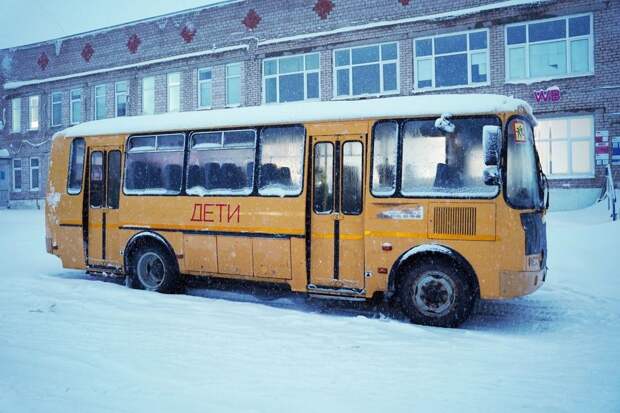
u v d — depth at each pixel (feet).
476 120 23.18
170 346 18.54
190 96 87.56
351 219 24.94
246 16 81.87
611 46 58.85
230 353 17.90
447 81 67.62
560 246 39.01
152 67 91.40
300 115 26.50
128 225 31.17
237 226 27.63
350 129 25.23
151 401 13.19
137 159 31.37
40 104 107.24
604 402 13.69
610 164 58.34
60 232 33.53
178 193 29.73
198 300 27.35
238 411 12.66
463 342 20.08
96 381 14.60
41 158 107.65
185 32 88.22
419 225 23.34
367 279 24.29
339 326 22.26
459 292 22.70
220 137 28.86
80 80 100.89
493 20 64.39
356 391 14.39
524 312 25.77
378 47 71.87
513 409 13.17
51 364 15.98
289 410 12.85
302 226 25.81
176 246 29.63
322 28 75.56
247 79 81.46
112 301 26.61
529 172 23.18
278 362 17.03
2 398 13.12
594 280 31.73
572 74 60.59
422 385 15.01
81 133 33.30
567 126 61.00
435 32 67.67
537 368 16.78
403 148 24.14
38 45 107.14
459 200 22.75
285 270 26.30
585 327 22.76
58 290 29.37
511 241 21.90
